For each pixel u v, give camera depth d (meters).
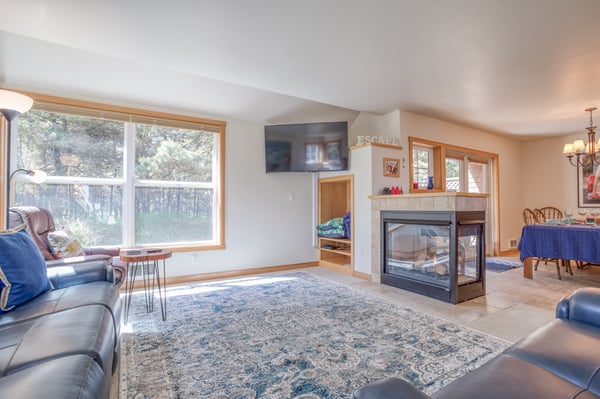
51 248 2.79
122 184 3.76
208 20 2.24
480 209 3.40
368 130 4.91
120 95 3.66
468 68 3.12
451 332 2.38
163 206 4.01
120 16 2.18
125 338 2.26
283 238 4.84
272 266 4.72
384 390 0.71
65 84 3.36
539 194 6.49
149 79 3.51
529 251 4.11
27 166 3.29
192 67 3.05
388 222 3.84
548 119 4.98
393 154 4.35
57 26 2.30
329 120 5.00
